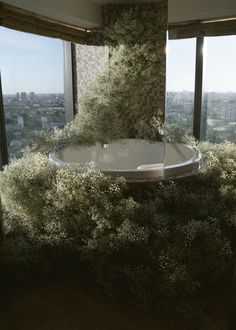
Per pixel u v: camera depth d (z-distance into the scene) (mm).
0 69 2637
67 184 2059
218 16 2264
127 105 3127
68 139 3195
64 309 1865
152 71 2869
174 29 2494
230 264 1863
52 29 2988
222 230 2119
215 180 2307
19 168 2332
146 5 2811
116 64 3150
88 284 2096
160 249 1868
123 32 3018
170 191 2162
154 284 1813
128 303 1901
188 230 1901
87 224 2031
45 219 2164
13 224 2303
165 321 1754
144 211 2053
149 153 2994
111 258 1955
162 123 2852
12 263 2057
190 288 1749
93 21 3145
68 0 2773
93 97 3316
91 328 1716
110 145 3240
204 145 2508
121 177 2145
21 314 1828
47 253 2158
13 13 2541
